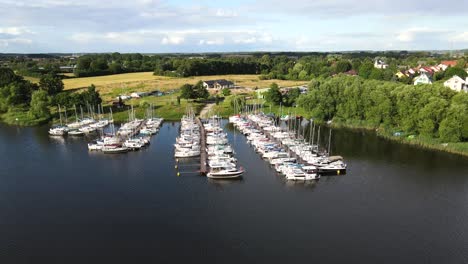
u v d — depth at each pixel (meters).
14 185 109.50
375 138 160.25
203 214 90.88
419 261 72.44
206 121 195.62
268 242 78.62
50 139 164.25
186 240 79.50
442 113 142.50
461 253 75.12
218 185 108.81
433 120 144.38
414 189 105.50
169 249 76.25
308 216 89.75
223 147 141.00
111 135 166.75
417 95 156.38
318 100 193.50
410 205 95.69
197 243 78.44
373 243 78.31
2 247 77.19
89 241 79.25
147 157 135.88
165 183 110.31
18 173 119.69
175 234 81.94
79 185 109.19
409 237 80.69
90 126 182.62
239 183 110.31
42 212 92.31
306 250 75.69
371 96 173.88
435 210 93.12
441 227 84.94
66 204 96.62
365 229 83.81
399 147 145.88
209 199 99.25
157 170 121.62
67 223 86.81
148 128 178.62
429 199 99.12
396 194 102.19
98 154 140.12
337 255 74.12
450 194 102.12
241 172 114.75
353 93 182.12
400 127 164.00
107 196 101.38
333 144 151.75
